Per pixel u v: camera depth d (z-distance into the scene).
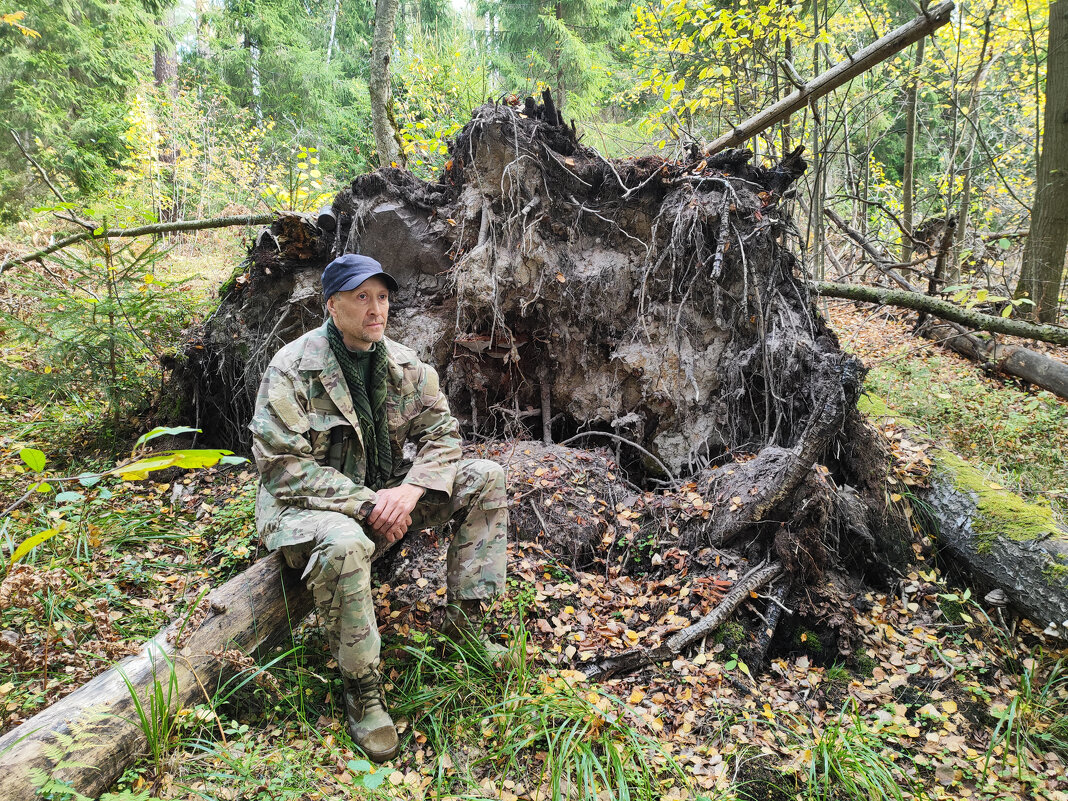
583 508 3.56
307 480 2.40
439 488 2.56
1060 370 5.63
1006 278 8.06
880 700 2.83
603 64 12.16
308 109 15.68
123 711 1.98
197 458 1.42
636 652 2.80
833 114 10.06
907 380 5.54
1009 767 2.51
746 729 2.57
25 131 10.37
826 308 6.74
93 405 4.51
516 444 4.00
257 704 2.41
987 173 10.40
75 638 2.54
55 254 6.17
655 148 8.67
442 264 4.18
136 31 12.38
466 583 2.64
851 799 2.31
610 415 4.19
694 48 7.90
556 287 4.06
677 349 4.08
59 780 1.73
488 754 2.33
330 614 2.23
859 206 9.42
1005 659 3.05
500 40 14.00
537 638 2.88
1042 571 3.07
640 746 2.35
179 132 11.87
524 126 3.93
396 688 2.55
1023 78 10.87
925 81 8.74
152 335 4.63
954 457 3.93
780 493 3.22
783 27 6.86
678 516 3.52
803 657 3.04
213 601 2.32
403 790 2.15
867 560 3.51
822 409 3.22
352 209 4.17
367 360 2.57
